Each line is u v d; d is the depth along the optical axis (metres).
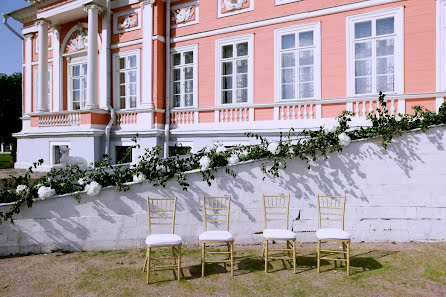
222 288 4.15
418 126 5.51
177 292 4.05
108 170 6.24
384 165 5.58
